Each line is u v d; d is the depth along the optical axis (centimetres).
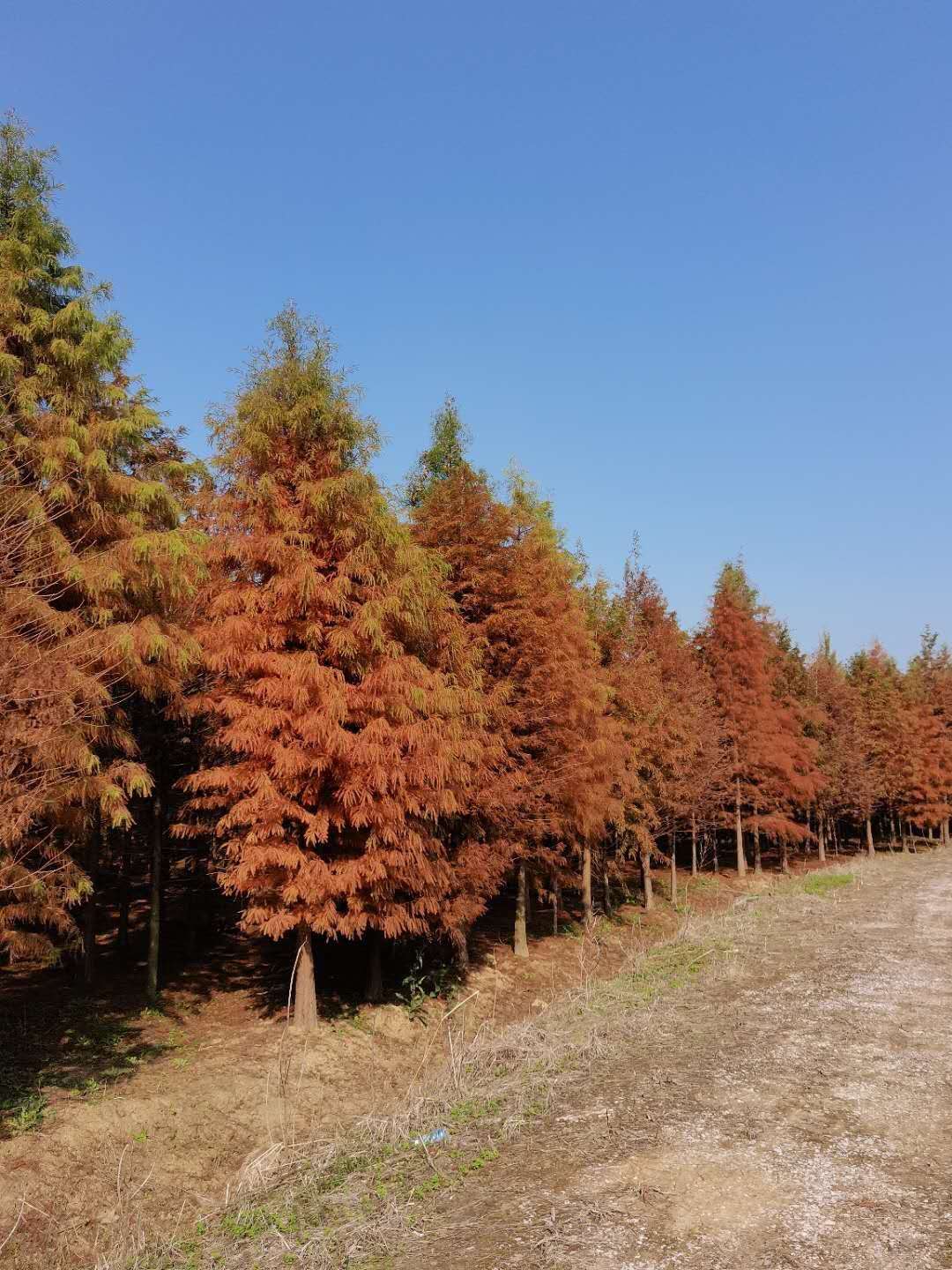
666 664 2950
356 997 1548
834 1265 459
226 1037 1289
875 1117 696
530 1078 823
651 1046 927
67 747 918
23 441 987
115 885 1917
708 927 1792
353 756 1201
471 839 1664
